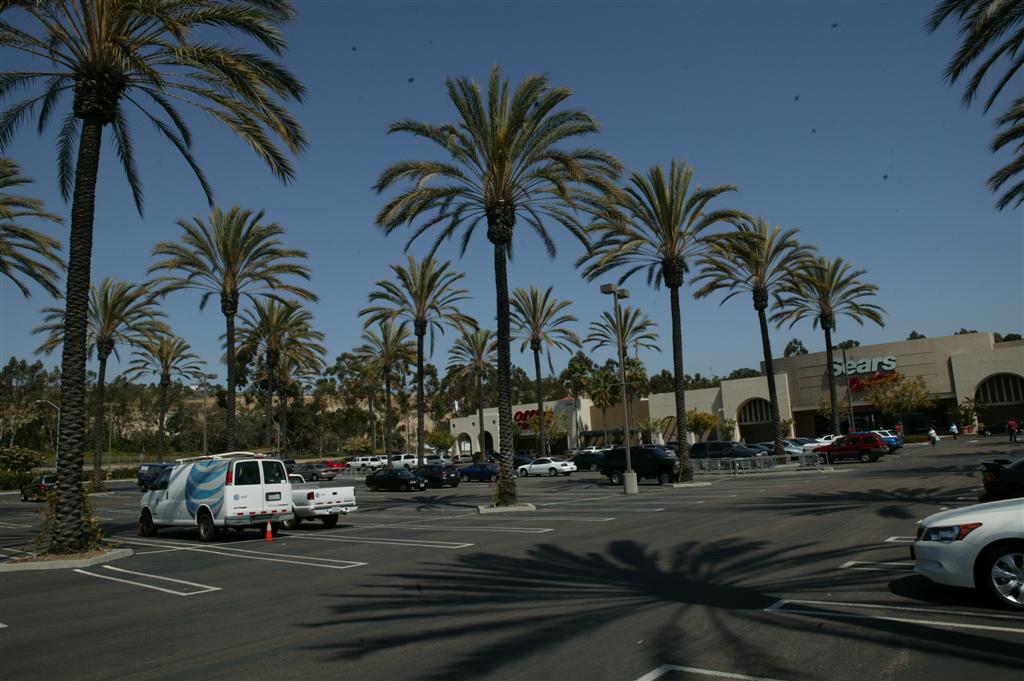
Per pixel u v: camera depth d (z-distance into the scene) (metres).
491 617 7.49
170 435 98.94
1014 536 6.70
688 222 30.94
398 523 19.94
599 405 70.25
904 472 27.23
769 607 7.27
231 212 29.14
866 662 5.41
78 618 8.53
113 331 42.56
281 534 18.11
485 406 114.06
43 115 18.66
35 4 14.21
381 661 6.05
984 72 16.33
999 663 5.24
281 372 53.78
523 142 23.38
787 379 64.44
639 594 8.26
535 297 51.41
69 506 14.43
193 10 15.42
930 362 58.91
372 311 41.88
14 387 102.44
